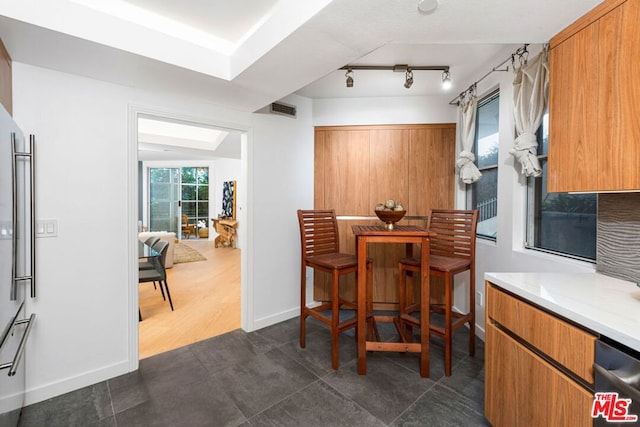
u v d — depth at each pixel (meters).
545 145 2.14
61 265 1.94
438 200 3.29
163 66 1.88
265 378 2.12
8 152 1.39
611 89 1.24
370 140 3.36
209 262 6.16
